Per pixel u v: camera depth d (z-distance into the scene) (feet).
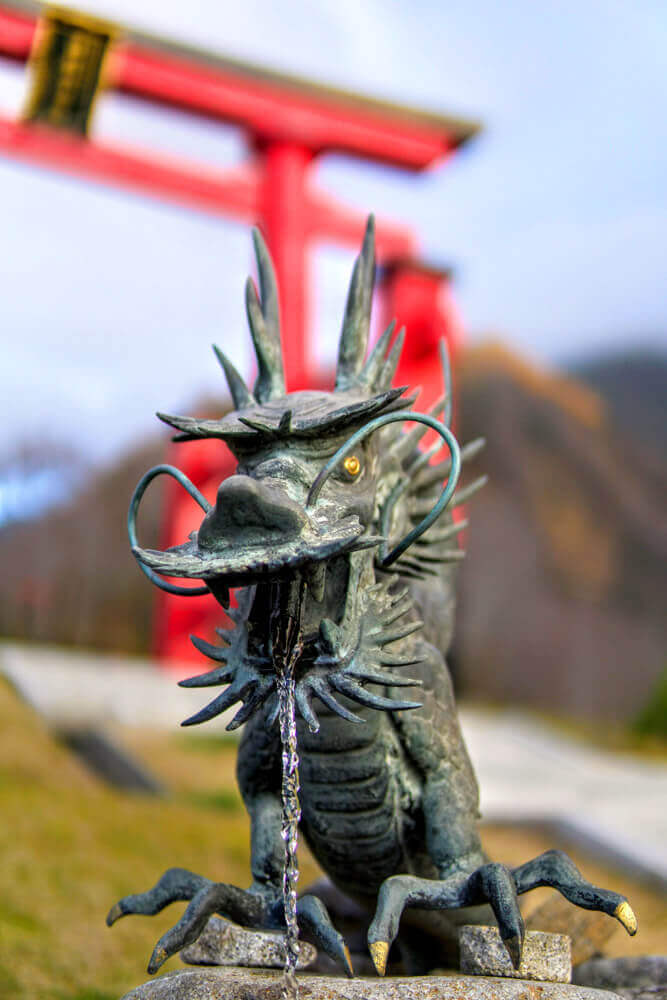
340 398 6.98
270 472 6.34
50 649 71.56
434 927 7.75
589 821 21.49
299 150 40.91
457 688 66.44
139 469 75.05
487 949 6.61
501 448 75.46
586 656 67.67
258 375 7.71
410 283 41.60
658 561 70.38
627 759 35.37
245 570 5.58
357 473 6.60
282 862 7.13
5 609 72.33
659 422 77.30
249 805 7.44
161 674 38.09
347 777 6.93
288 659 6.35
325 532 5.89
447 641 7.98
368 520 6.64
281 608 6.34
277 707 6.50
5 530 73.36
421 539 7.65
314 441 6.44
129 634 73.82
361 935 8.68
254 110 40.01
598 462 74.74
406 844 7.20
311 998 6.18
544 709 65.51
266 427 6.33
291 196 40.45
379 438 7.13
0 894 14.32
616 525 71.87
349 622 6.55
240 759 7.45
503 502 73.51
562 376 80.18
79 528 74.64
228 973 6.56
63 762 25.85
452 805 7.02
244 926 7.05
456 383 78.33
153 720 33.17
